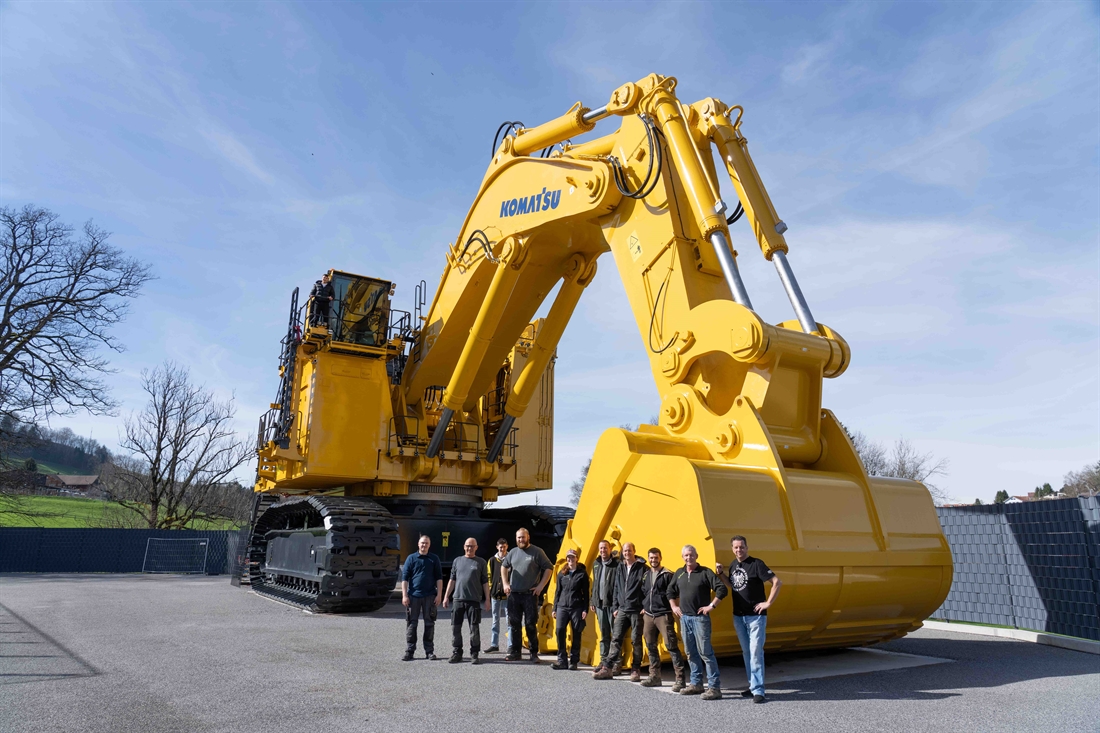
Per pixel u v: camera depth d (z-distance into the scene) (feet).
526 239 36.88
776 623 22.47
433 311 46.75
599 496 25.58
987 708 18.92
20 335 94.68
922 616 26.53
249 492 163.43
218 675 22.95
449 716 18.02
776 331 23.86
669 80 29.68
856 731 16.60
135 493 130.41
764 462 23.36
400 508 49.11
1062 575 33.65
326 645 29.53
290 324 49.98
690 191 26.76
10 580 72.84
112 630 33.12
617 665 23.15
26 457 107.34
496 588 29.66
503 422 46.73
